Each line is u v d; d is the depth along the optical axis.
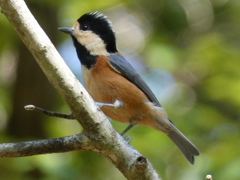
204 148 12.93
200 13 17.12
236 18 16.69
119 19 17.00
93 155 12.24
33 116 13.74
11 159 10.80
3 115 14.19
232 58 14.80
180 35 16.66
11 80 14.54
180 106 14.99
